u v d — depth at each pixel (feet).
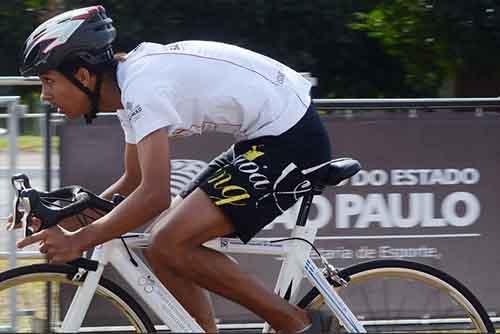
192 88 30.01
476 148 39.81
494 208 40.09
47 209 29.71
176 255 30.55
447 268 40.14
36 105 46.42
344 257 39.68
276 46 123.85
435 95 127.65
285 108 30.89
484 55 118.52
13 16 124.57
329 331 32.24
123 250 31.58
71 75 30.09
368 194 39.63
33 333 35.42
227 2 119.03
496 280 40.40
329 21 124.67
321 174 31.45
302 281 33.60
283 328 31.86
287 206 31.27
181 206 30.60
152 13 118.62
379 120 39.32
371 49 131.54
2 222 40.93
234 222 30.66
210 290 31.42
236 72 30.55
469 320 36.09
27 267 31.81
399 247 39.91
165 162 29.25
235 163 30.78
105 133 38.40
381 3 118.11
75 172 38.40
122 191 33.22
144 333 32.83
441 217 39.99
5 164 40.50
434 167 39.73
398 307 39.75
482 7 114.83
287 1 121.39
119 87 30.27
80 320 31.71
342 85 135.03
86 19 30.01
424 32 116.88
